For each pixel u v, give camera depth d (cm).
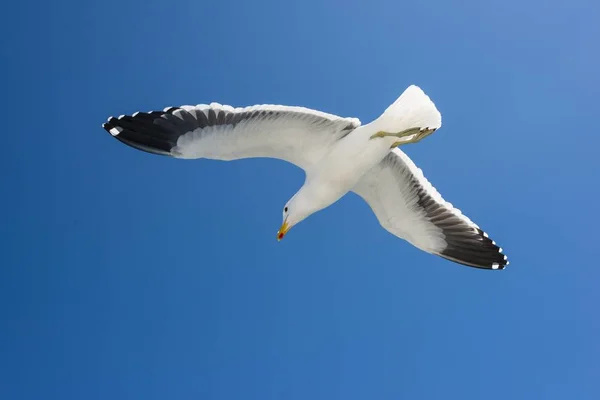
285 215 623
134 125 580
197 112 581
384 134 564
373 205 663
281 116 581
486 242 677
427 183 655
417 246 675
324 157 601
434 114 568
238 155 603
